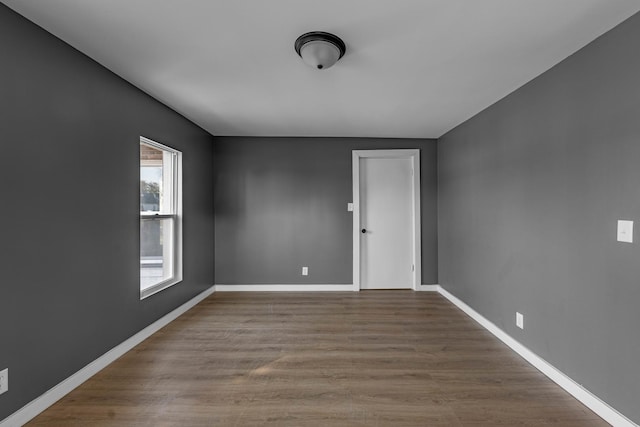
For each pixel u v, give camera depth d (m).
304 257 4.71
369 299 4.26
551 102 2.33
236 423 1.82
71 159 2.12
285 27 1.86
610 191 1.84
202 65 2.37
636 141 1.69
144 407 1.96
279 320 3.46
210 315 3.63
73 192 2.14
